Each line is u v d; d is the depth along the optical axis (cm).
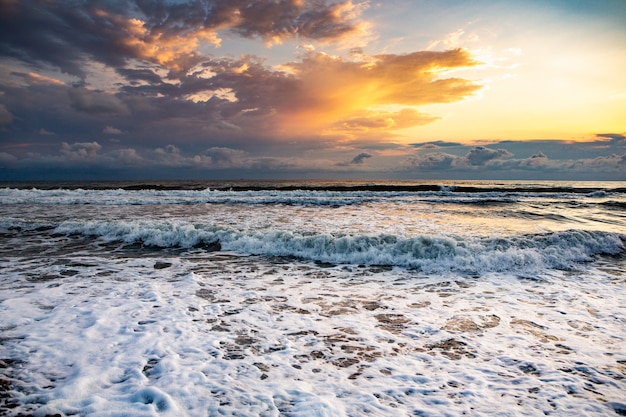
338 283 684
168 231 1024
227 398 311
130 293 600
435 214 1561
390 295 618
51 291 603
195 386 329
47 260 818
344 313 535
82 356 384
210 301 573
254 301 579
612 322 502
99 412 286
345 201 2070
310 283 682
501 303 580
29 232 1119
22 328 453
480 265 785
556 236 911
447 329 479
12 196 2177
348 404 306
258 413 289
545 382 347
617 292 633
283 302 577
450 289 653
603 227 1248
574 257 838
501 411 299
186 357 388
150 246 971
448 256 820
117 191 2498
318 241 900
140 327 464
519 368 376
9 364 363
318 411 292
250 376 352
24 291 601
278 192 2516
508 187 3297
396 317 521
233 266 794
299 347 422
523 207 1883
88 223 1130
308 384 339
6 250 911
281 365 377
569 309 553
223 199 2078
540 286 669
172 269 763
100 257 853
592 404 309
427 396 322
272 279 704
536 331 472
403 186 3234
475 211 1684
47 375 344
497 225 1264
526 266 790
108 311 515
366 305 569
